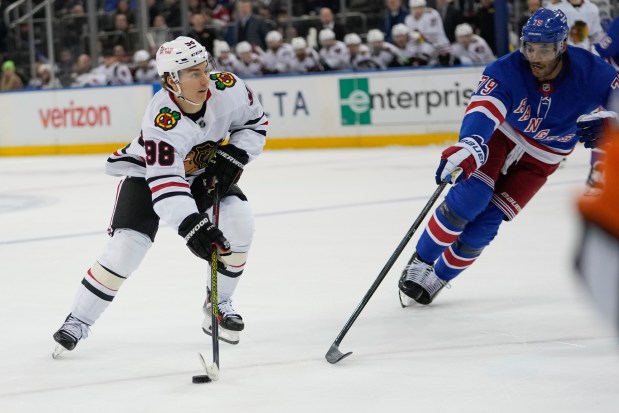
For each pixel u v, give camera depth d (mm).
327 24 29500
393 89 27938
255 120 7461
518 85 7992
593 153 7426
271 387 6531
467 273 10523
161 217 6906
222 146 7449
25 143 32688
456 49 27531
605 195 2111
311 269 11141
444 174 7684
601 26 23219
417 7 27828
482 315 8516
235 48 31047
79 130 31891
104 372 7129
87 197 19859
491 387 6301
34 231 15438
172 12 31953
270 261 11758
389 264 7305
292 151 28797
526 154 8586
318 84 28891
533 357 7031
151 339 8109
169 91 6949
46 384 6871
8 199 20125
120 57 32469
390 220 14859
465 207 8398
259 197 18438
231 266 7629
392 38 28844
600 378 6398
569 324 8031
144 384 6754
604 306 2131
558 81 7930
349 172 22031
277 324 8477
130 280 10844
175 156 6910
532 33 7559
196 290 10172
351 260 11633
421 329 8094
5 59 34375
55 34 33312
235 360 7309
